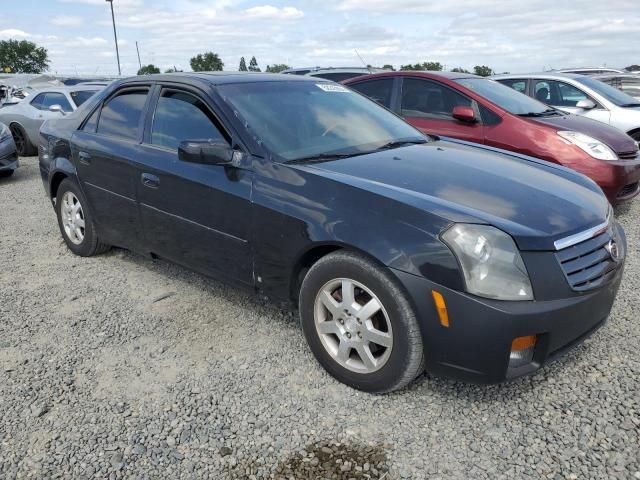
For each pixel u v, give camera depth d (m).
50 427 2.62
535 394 2.80
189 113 3.64
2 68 80.75
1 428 2.62
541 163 3.58
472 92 6.18
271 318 3.69
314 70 11.87
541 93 8.70
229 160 3.19
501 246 2.42
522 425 2.58
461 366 2.49
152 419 2.66
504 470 2.30
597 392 2.80
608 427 2.54
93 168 4.27
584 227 2.67
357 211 2.69
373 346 2.79
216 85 3.59
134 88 4.17
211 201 3.31
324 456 2.40
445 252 2.43
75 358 3.23
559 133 5.61
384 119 4.10
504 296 2.38
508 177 3.08
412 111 6.61
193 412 2.71
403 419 2.63
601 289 2.64
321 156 3.27
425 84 6.58
